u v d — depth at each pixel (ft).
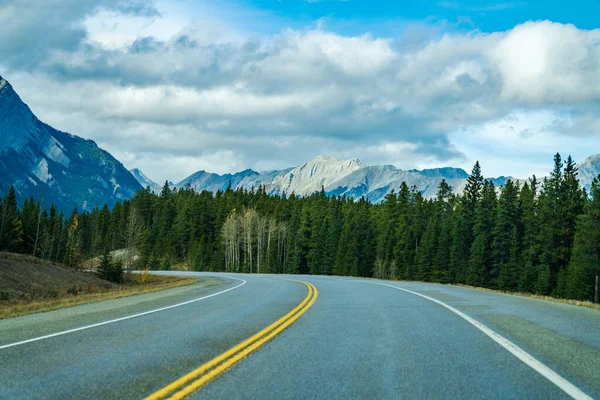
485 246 232.94
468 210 279.08
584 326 33.35
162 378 19.11
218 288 80.48
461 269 243.81
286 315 39.29
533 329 31.71
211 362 21.84
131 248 239.91
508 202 226.99
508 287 214.07
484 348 25.25
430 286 82.33
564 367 21.12
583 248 180.86
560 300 59.36
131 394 17.01
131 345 26.20
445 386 18.01
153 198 541.75
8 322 37.78
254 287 80.64
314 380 18.78
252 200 485.56
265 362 21.93
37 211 340.59
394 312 41.14
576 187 214.07
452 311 41.81
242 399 16.34
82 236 434.71
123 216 468.34
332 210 360.28
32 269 129.39
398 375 19.58
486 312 41.11
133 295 71.82
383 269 266.57
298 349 24.99
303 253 336.29
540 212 222.48
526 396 16.85
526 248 220.43
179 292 73.72
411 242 280.31
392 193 332.60
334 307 45.34
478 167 286.46
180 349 25.03
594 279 181.16
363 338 28.30
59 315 42.29
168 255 412.98
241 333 30.22
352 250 283.38
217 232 422.00
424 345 26.05
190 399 16.38
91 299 65.10
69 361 22.24
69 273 146.20
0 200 280.31
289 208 434.30
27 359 22.68
